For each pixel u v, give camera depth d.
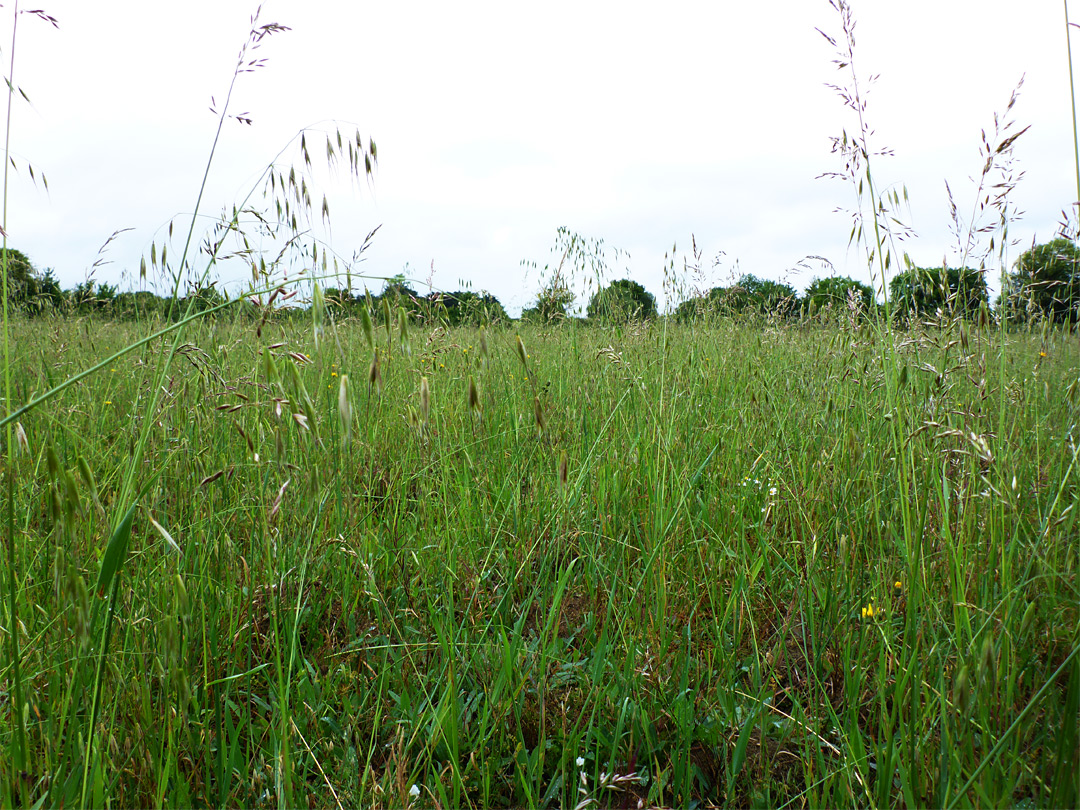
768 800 1.54
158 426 2.09
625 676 1.84
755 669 1.89
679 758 1.64
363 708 1.82
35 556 2.00
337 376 3.35
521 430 3.54
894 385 2.44
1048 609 1.85
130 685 1.68
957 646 1.67
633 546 2.54
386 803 1.50
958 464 2.17
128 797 1.48
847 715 1.76
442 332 3.39
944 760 1.49
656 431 2.95
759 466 2.95
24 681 1.59
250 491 2.36
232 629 1.91
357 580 2.33
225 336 2.81
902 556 2.16
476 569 2.33
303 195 2.23
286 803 1.44
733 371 4.16
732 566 2.42
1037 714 1.61
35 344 4.16
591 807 1.56
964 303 2.81
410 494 3.03
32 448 2.67
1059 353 3.18
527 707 1.83
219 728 1.64
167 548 1.96
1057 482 2.14
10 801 1.30
